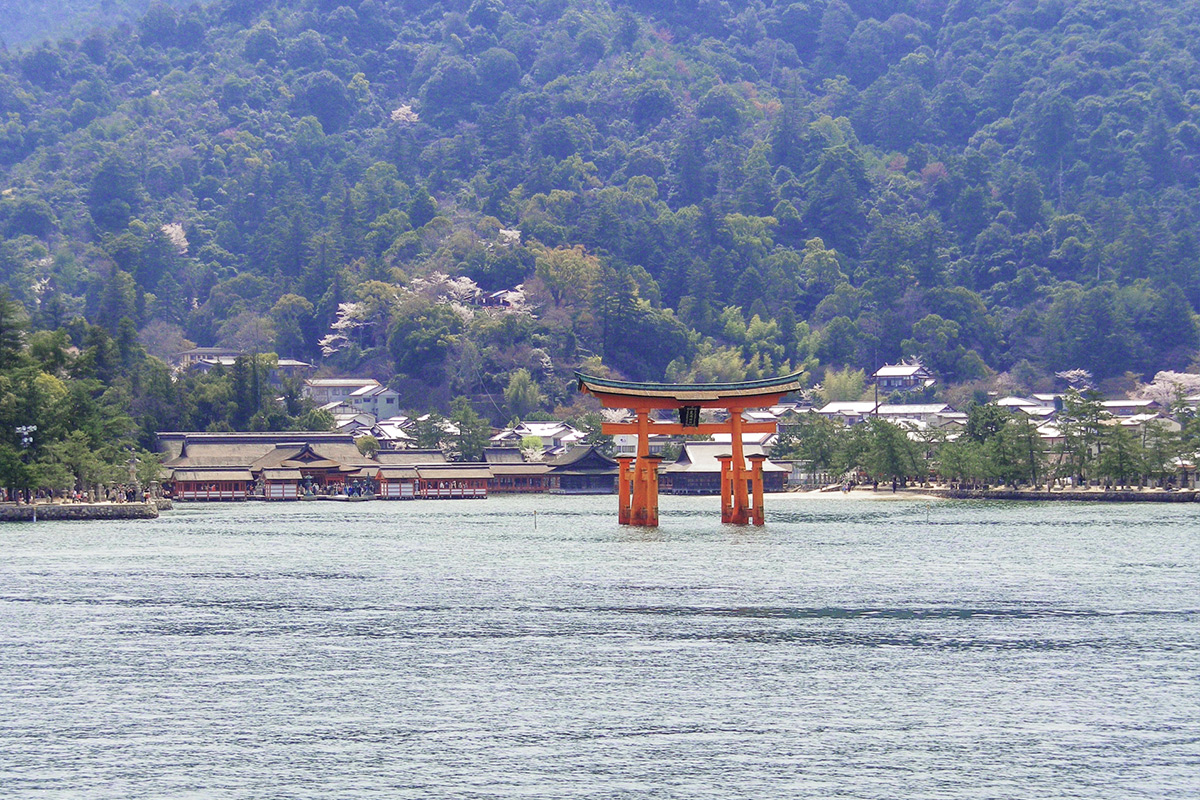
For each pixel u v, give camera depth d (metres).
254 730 182.62
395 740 177.75
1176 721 186.12
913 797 155.88
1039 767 166.12
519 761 168.75
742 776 163.00
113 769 165.88
